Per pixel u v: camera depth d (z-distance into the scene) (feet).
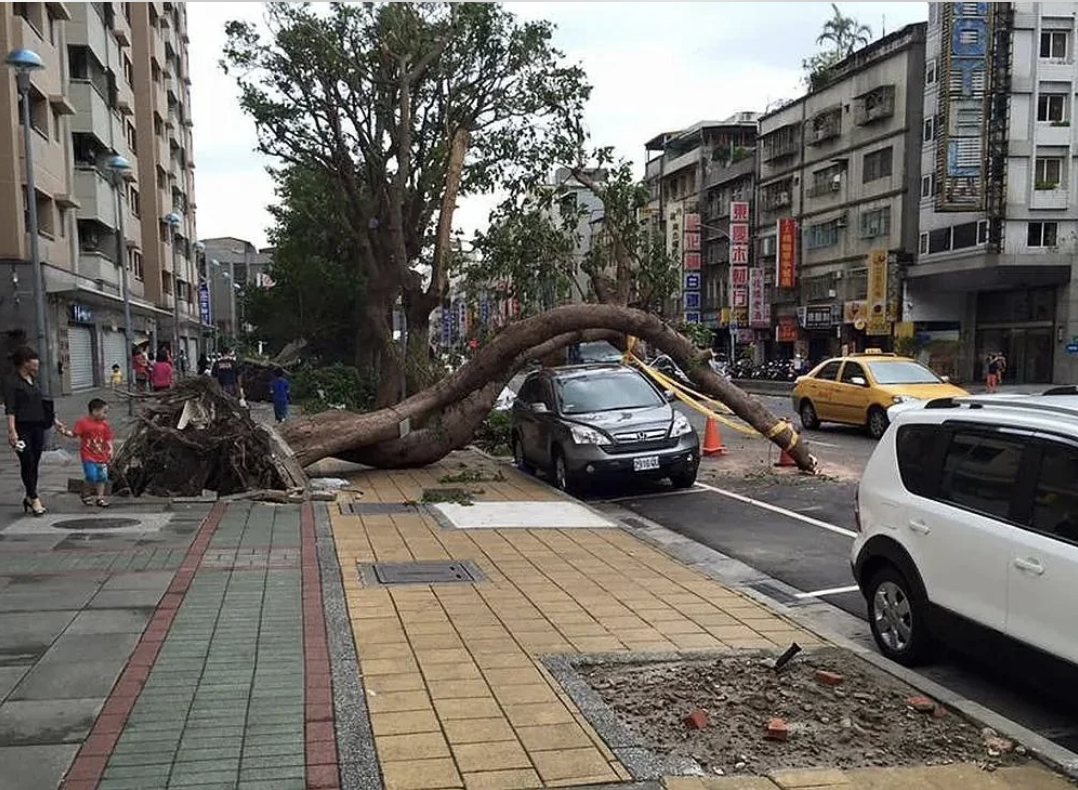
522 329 44.65
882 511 18.94
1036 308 129.70
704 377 45.01
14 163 87.56
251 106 78.59
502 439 57.26
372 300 74.95
